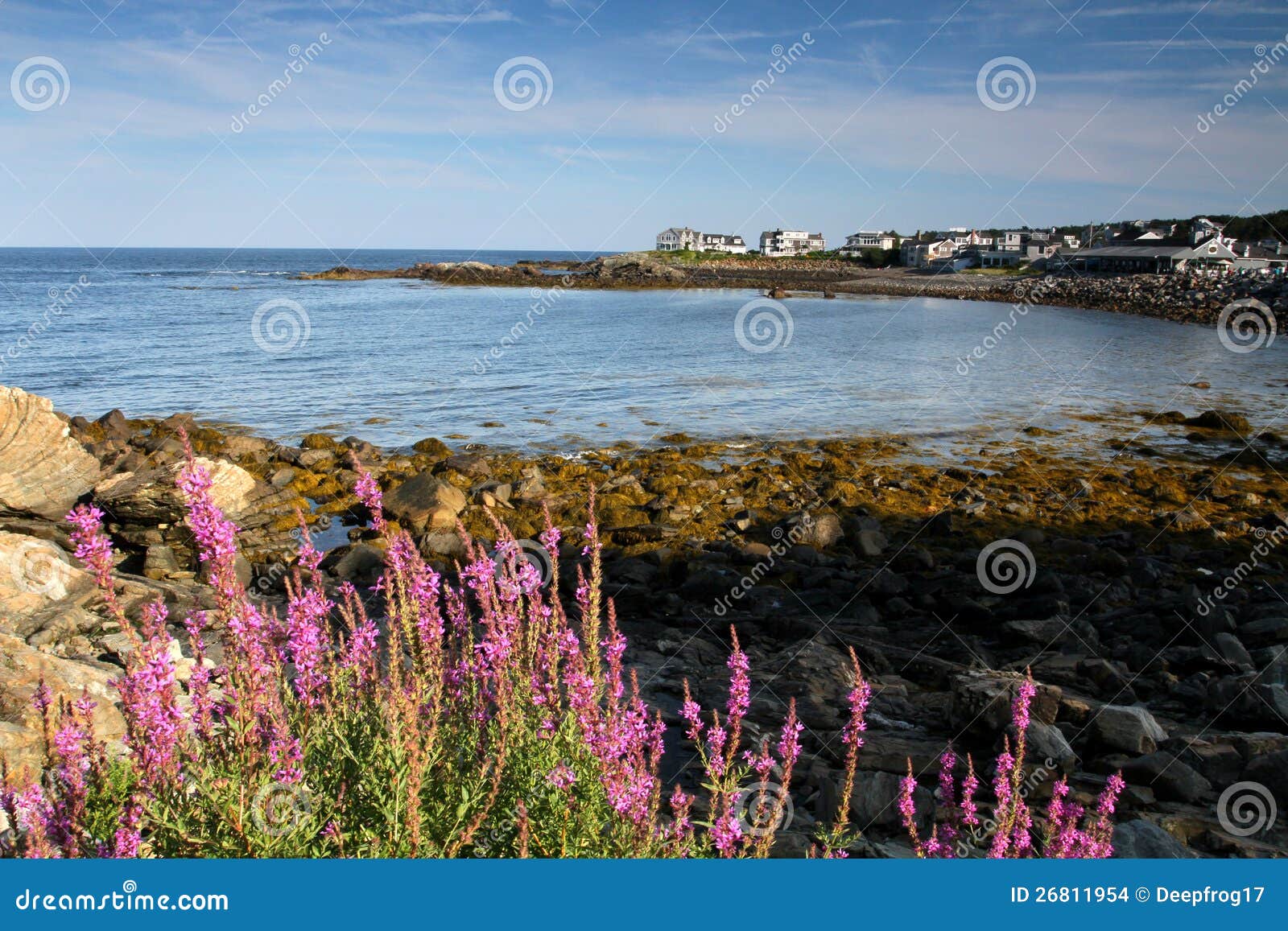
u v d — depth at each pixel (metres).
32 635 11.85
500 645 5.29
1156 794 8.72
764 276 149.25
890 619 15.70
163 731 4.63
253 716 4.66
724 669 12.80
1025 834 5.82
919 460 29.11
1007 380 46.44
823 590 17.12
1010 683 10.09
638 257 151.12
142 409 37.22
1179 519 21.92
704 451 30.00
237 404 38.56
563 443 31.69
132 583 15.42
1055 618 14.55
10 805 4.85
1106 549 18.67
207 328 67.06
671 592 16.91
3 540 13.99
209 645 12.61
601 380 46.03
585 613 5.90
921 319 80.81
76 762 4.79
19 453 18.69
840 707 11.08
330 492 24.30
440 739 5.26
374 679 5.55
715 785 5.50
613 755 4.92
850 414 37.53
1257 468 28.20
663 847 5.18
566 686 5.52
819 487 24.95
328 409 37.66
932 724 10.52
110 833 4.66
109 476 20.08
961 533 21.23
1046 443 31.81
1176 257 121.31
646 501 24.23
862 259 184.62
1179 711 11.22
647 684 11.99
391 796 4.60
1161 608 15.08
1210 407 38.56
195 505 4.72
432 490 21.84
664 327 71.94
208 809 4.46
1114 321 78.00
